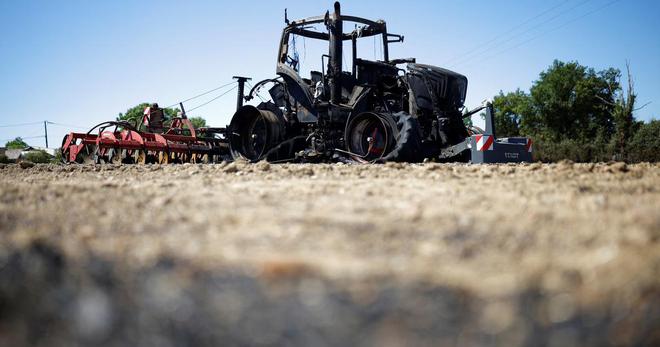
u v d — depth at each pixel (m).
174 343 1.10
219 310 1.25
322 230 2.19
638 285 1.32
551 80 47.19
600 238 1.87
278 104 10.91
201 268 1.56
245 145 11.03
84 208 2.84
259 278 1.46
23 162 9.02
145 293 1.36
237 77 11.31
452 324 1.17
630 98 25.48
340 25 9.75
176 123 14.78
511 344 1.08
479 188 3.60
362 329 1.15
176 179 4.94
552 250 1.76
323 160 9.82
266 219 2.46
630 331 1.13
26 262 1.62
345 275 1.49
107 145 11.87
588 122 46.66
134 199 3.21
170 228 2.25
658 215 2.26
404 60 10.35
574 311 1.22
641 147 24.59
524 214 2.42
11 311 1.26
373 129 9.20
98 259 1.67
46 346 1.09
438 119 9.23
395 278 1.47
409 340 1.09
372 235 2.08
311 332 1.13
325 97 9.98
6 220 2.48
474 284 1.41
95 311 1.23
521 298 1.30
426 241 1.96
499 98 51.44
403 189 3.62
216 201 3.12
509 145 8.53
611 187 3.57
